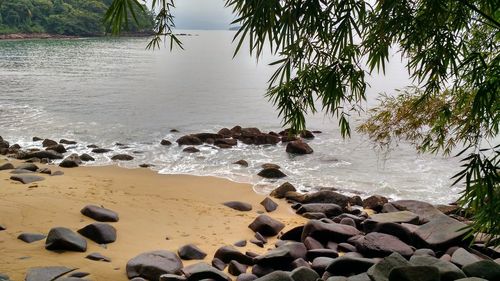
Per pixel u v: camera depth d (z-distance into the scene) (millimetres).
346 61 3441
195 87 32500
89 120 20250
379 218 8477
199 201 10266
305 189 11883
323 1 2984
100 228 7051
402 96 6973
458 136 5379
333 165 14039
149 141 16922
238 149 15930
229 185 11914
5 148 15016
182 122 20688
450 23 3668
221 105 25406
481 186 3467
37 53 57625
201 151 15547
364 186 12141
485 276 5340
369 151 15406
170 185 11555
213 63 55500
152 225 8109
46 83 31156
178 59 61031
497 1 3336
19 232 6855
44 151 14234
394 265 5398
